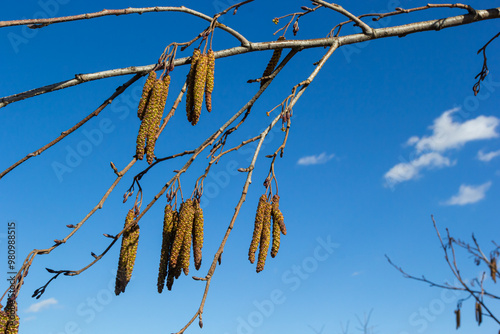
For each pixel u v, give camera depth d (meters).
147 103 2.84
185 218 2.84
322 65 3.14
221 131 3.00
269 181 2.85
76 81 3.01
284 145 2.84
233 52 3.22
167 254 2.93
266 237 2.76
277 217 2.80
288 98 2.88
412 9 3.64
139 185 3.07
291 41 3.31
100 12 2.88
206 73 2.88
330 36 3.47
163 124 2.84
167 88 2.87
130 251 2.96
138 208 3.05
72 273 2.68
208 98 2.85
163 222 2.95
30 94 3.01
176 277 2.90
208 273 2.48
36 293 2.61
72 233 2.70
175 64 2.94
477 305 3.69
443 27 3.67
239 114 3.06
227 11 3.06
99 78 3.04
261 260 2.72
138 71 3.06
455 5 3.63
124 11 2.92
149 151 2.76
